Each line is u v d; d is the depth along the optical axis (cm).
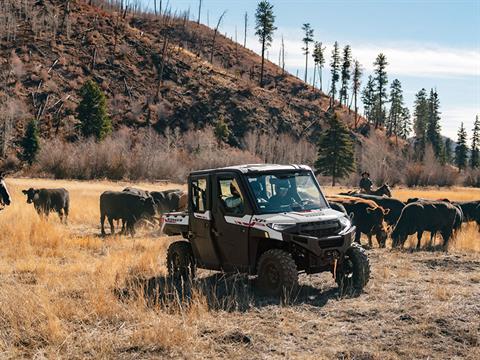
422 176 8325
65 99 10806
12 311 717
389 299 813
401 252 1299
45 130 9569
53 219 2080
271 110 13038
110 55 13025
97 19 14488
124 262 1090
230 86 13450
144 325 685
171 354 592
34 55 12006
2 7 13600
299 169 920
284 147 10175
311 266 820
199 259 957
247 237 846
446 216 1365
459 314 717
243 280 927
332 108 14500
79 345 621
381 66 14912
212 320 709
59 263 1173
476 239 1446
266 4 14762
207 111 12188
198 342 620
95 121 8681
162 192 2048
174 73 13238
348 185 7644
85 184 5125
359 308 759
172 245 1011
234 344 623
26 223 1592
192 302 768
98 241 1448
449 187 8194
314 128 13075
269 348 611
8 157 8331
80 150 6675
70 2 14850
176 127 11094
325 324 695
